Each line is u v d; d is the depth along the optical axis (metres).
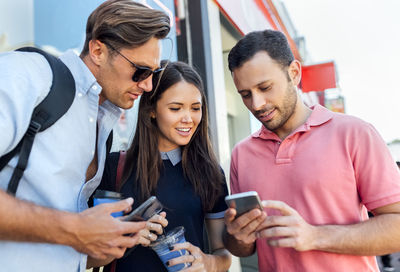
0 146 0.90
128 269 1.44
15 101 0.95
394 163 1.26
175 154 1.69
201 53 2.97
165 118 1.60
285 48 1.41
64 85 1.11
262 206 1.11
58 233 0.89
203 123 1.75
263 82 1.35
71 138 1.13
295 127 1.46
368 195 1.25
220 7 3.27
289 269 1.32
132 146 1.70
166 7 2.73
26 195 1.03
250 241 1.21
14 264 0.97
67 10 2.22
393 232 1.14
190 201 1.57
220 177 1.71
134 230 1.01
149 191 1.56
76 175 1.17
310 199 1.31
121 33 1.18
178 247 1.23
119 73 1.24
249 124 4.50
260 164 1.46
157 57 1.28
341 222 1.27
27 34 1.97
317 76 6.61
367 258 1.27
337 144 1.32
